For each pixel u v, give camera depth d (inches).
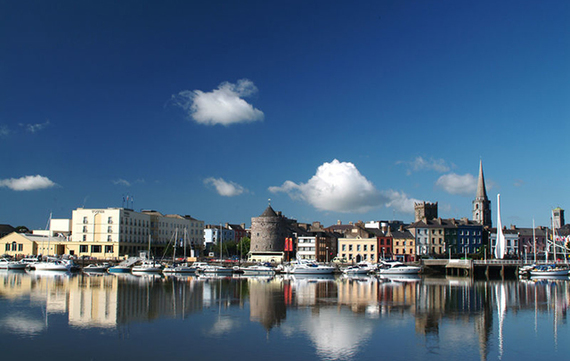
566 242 7175.2
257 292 3189.0
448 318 2199.8
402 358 1536.7
